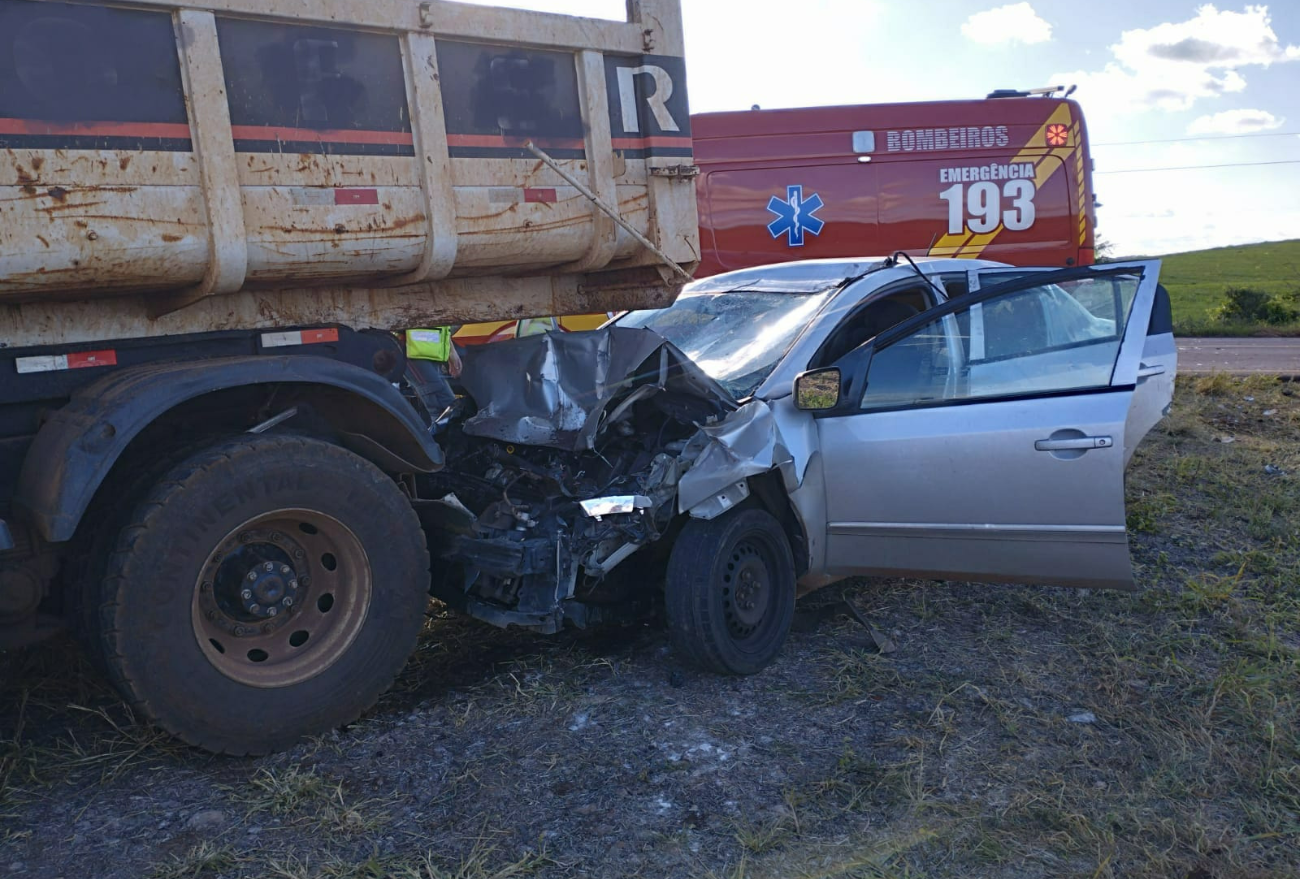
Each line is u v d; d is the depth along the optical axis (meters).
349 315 3.99
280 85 3.50
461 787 3.38
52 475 3.16
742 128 10.96
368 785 3.38
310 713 3.63
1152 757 3.67
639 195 4.52
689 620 4.21
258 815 3.18
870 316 5.22
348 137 3.65
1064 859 3.04
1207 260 79.81
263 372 3.54
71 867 2.90
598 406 4.34
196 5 3.27
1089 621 4.93
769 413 4.46
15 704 3.90
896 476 4.55
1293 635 4.79
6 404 3.34
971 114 11.29
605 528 4.19
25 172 3.01
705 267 10.97
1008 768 3.54
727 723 3.88
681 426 4.64
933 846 3.08
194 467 3.35
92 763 3.50
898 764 3.55
